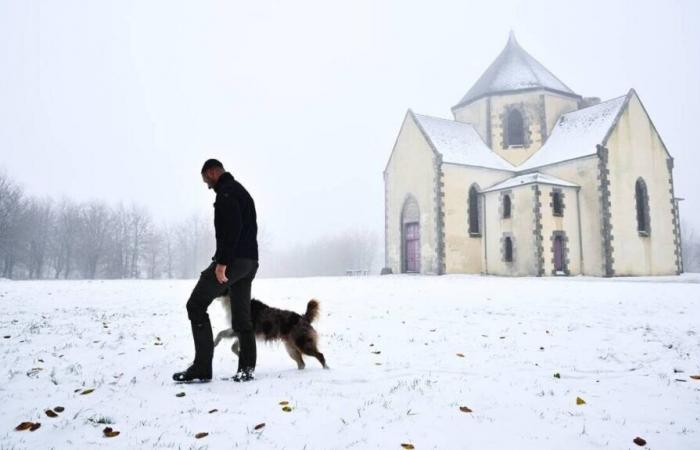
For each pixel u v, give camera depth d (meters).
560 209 30.80
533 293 16.58
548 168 33.84
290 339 5.79
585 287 19.27
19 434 3.60
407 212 35.84
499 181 35.12
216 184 5.41
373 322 9.80
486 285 20.92
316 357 5.79
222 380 5.23
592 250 30.94
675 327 9.15
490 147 37.50
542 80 38.09
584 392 4.88
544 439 3.62
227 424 3.84
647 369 5.96
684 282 23.28
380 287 19.98
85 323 9.39
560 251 30.75
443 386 5.00
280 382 5.13
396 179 36.97
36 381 5.07
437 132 35.41
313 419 3.96
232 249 5.09
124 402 4.38
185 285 22.16
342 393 4.73
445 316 10.73
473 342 7.59
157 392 4.70
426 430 3.75
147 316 10.56
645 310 11.76
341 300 14.40
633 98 33.28
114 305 13.02
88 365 5.84
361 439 3.56
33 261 59.25
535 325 9.39
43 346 6.95
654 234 32.91
